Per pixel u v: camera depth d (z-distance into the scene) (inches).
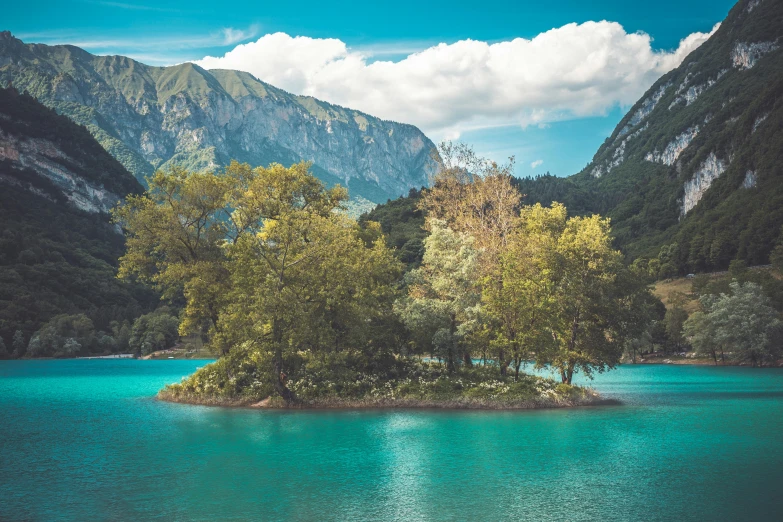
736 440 1612.9
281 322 2086.6
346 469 1286.9
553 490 1119.0
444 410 2096.5
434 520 951.0
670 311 6569.9
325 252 2204.7
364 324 2250.2
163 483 1166.3
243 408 2165.4
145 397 2812.5
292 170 2571.4
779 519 948.6
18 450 1480.1
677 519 952.3
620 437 1654.8
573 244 2357.3
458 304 2265.0
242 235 2202.3
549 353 2271.2
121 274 2352.4
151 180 2353.6
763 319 5137.8
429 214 3169.3
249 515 971.3
